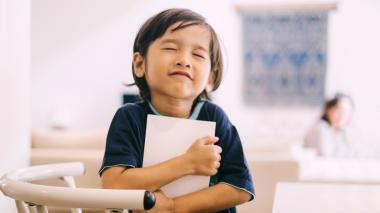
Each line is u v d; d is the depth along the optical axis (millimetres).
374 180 3479
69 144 3617
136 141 848
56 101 6918
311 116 6492
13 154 1973
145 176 789
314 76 6488
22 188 757
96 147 3656
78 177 2744
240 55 6633
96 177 2746
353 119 6270
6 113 1896
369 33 6379
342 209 1036
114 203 686
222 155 887
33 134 3639
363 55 6395
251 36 6578
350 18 6406
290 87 6535
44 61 6918
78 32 6891
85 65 6898
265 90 6590
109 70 6871
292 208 1041
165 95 849
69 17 6891
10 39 1934
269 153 3174
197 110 887
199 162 795
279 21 6508
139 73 875
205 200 827
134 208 687
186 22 823
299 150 4215
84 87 6898
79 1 6875
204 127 837
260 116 6605
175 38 814
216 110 904
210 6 6660
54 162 2744
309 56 6488
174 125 841
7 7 1898
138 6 6812
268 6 6449
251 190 868
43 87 6922
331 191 1222
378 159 4594
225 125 899
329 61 6469
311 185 1302
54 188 730
